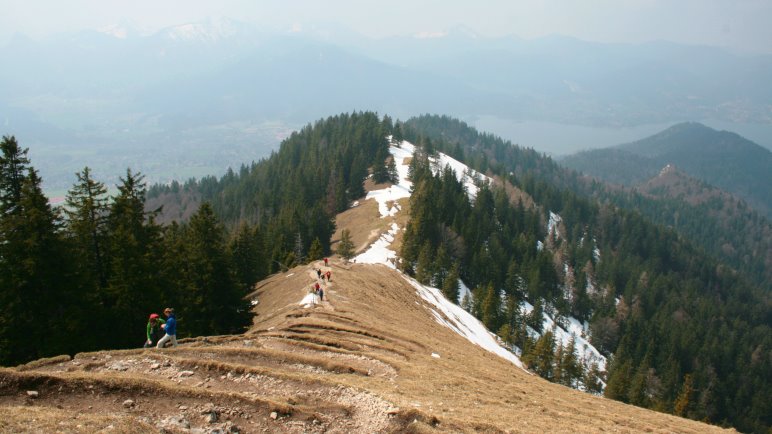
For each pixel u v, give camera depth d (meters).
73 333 32.12
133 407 15.62
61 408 14.91
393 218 129.25
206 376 19.69
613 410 30.56
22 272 30.12
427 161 175.50
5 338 29.83
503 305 110.50
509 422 20.05
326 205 143.00
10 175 34.84
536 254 144.50
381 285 64.56
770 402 107.56
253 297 66.38
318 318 37.97
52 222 32.19
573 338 94.38
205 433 14.74
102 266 37.81
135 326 36.78
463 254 116.19
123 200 41.19
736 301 176.12
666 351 117.38
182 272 42.28
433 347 36.50
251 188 190.88
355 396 19.00
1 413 12.83
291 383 19.62
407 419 17.20
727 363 120.44
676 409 85.31
